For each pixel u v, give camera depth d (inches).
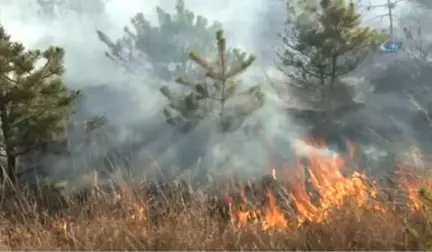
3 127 354.0
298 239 117.7
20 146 360.2
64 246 126.6
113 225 132.2
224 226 135.8
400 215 118.5
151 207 160.6
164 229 129.5
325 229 118.0
